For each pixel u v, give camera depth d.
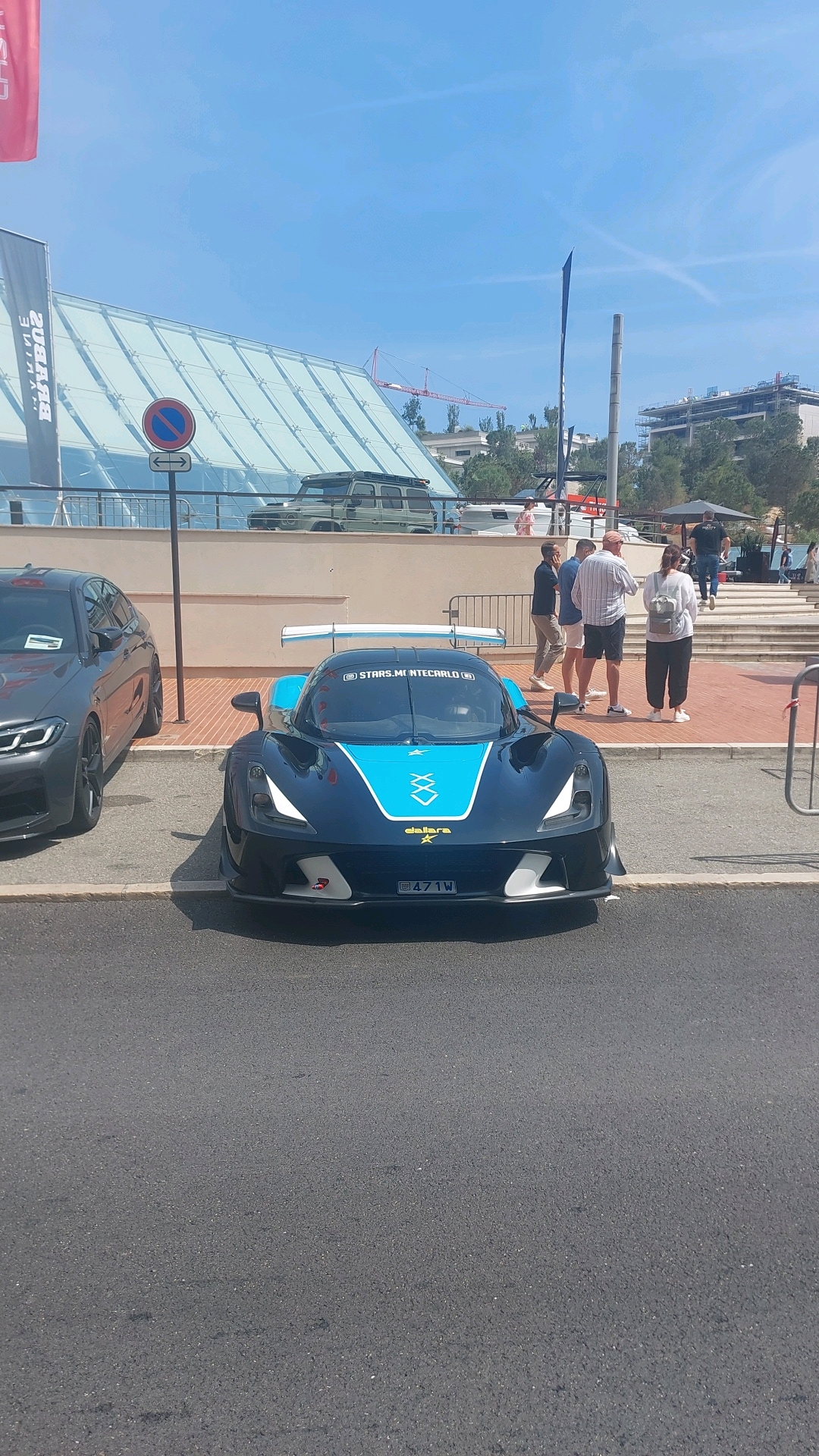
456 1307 2.43
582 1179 2.95
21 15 11.85
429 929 4.94
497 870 4.64
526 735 5.78
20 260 14.45
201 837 6.44
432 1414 2.12
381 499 15.19
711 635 15.73
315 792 4.87
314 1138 3.15
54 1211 2.79
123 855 6.05
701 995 4.22
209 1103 3.36
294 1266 2.57
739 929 4.98
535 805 4.84
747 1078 3.54
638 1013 4.04
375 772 5.04
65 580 7.86
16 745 5.83
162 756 8.73
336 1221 2.75
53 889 5.32
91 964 4.50
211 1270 2.56
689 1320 2.39
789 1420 2.11
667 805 7.31
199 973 4.41
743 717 10.32
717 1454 2.03
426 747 5.37
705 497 96.62
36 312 14.65
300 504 16.86
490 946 4.73
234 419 23.64
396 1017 3.99
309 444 24.67
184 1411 2.12
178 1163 3.02
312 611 12.98
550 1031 3.89
